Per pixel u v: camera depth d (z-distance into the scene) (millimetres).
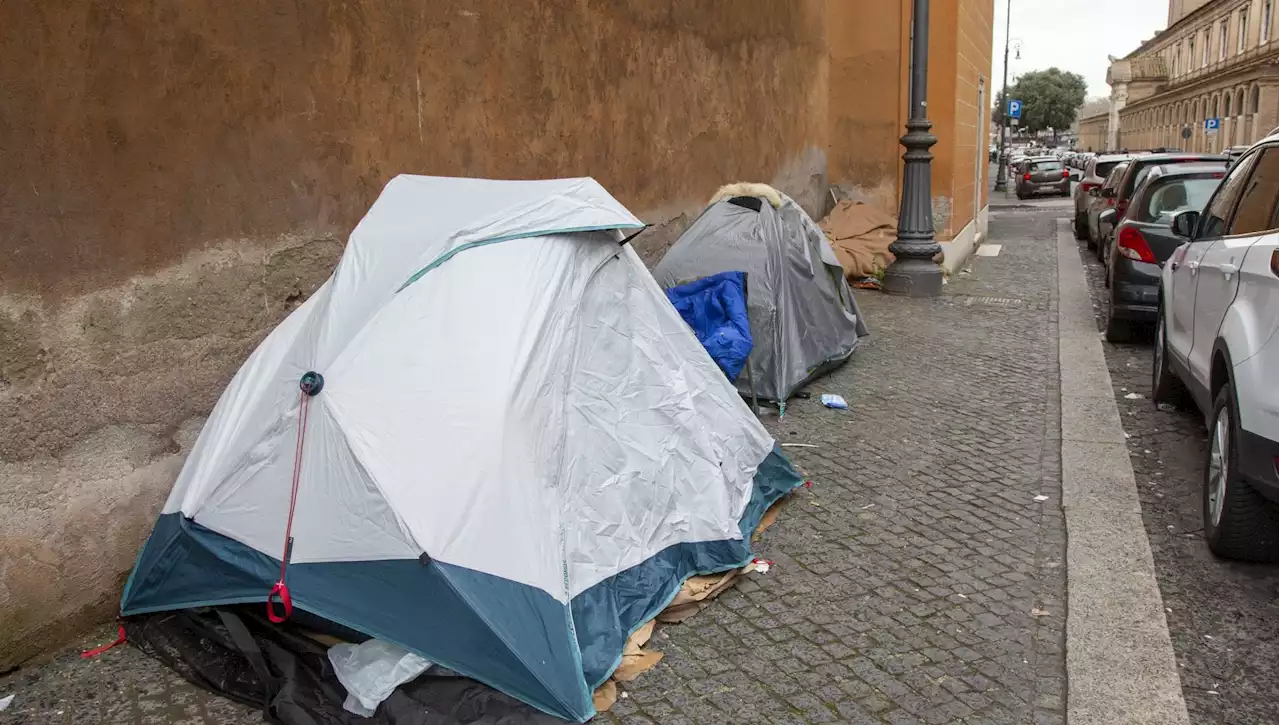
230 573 3549
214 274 4117
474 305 3682
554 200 4121
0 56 3297
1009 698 3340
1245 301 4316
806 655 3621
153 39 3803
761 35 10477
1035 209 29219
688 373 4520
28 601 3545
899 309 10531
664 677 3490
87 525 3713
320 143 4664
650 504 3980
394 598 3281
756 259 6785
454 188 4344
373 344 3562
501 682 3186
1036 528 4754
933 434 6230
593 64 7309
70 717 3277
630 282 4336
